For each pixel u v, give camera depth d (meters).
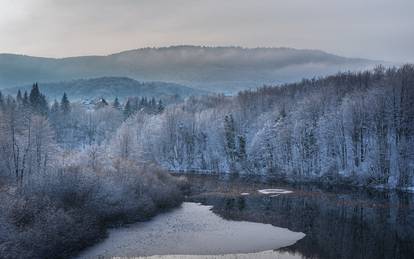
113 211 50.75
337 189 91.44
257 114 164.62
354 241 44.84
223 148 148.50
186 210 62.75
